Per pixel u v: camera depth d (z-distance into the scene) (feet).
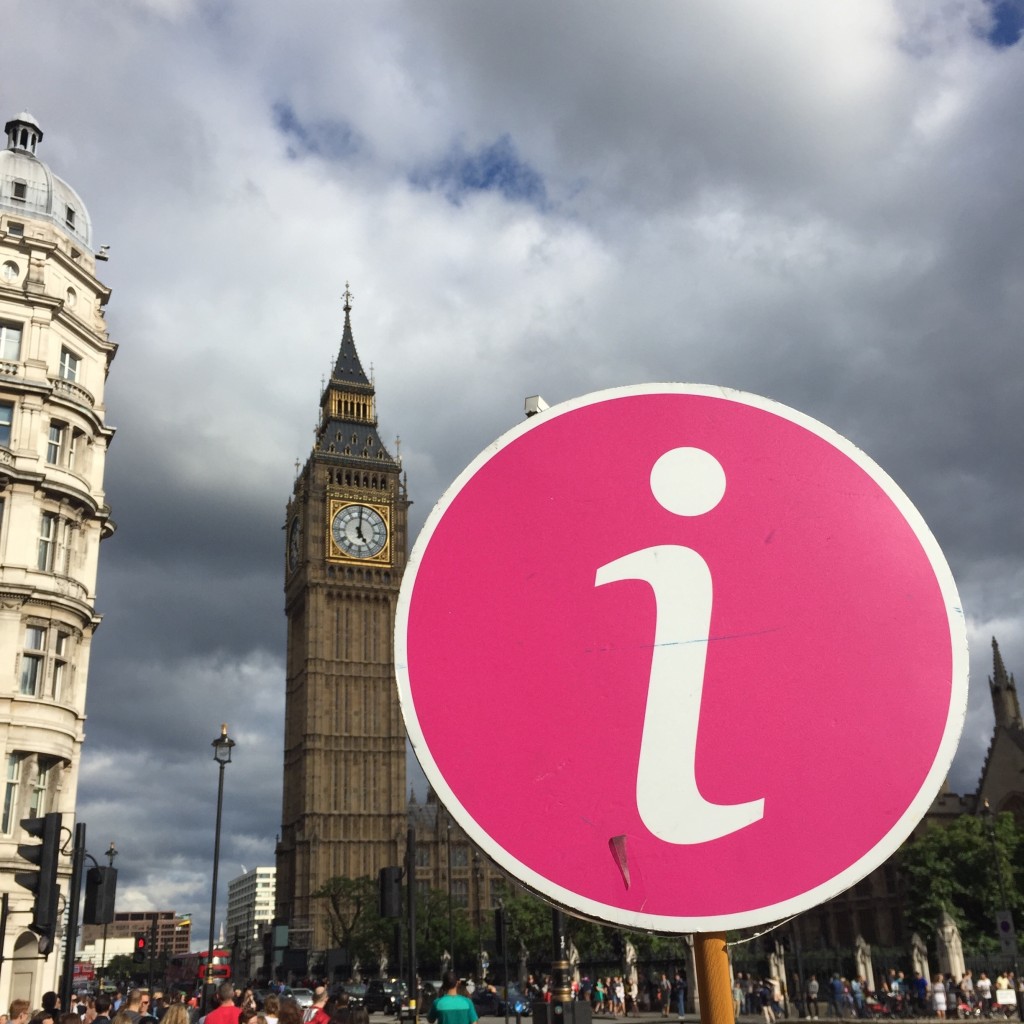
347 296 634.02
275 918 530.27
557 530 13.62
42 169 169.37
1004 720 356.18
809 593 12.99
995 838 223.51
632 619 13.03
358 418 595.47
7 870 127.95
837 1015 169.07
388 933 433.48
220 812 140.56
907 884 307.37
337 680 539.70
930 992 158.81
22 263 154.40
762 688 12.59
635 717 12.57
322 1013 59.52
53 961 139.44
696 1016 178.50
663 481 13.67
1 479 138.92
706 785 12.19
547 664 12.96
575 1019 70.95
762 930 12.23
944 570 13.07
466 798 12.53
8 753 132.46
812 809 12.07
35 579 139.95
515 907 371.56
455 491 14.06
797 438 13.80
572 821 12.24
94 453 158.92
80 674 149.07
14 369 145.89
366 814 522.47
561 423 14.16
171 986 256.32
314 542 559.38
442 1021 50.83
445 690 13.06
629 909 11.78
